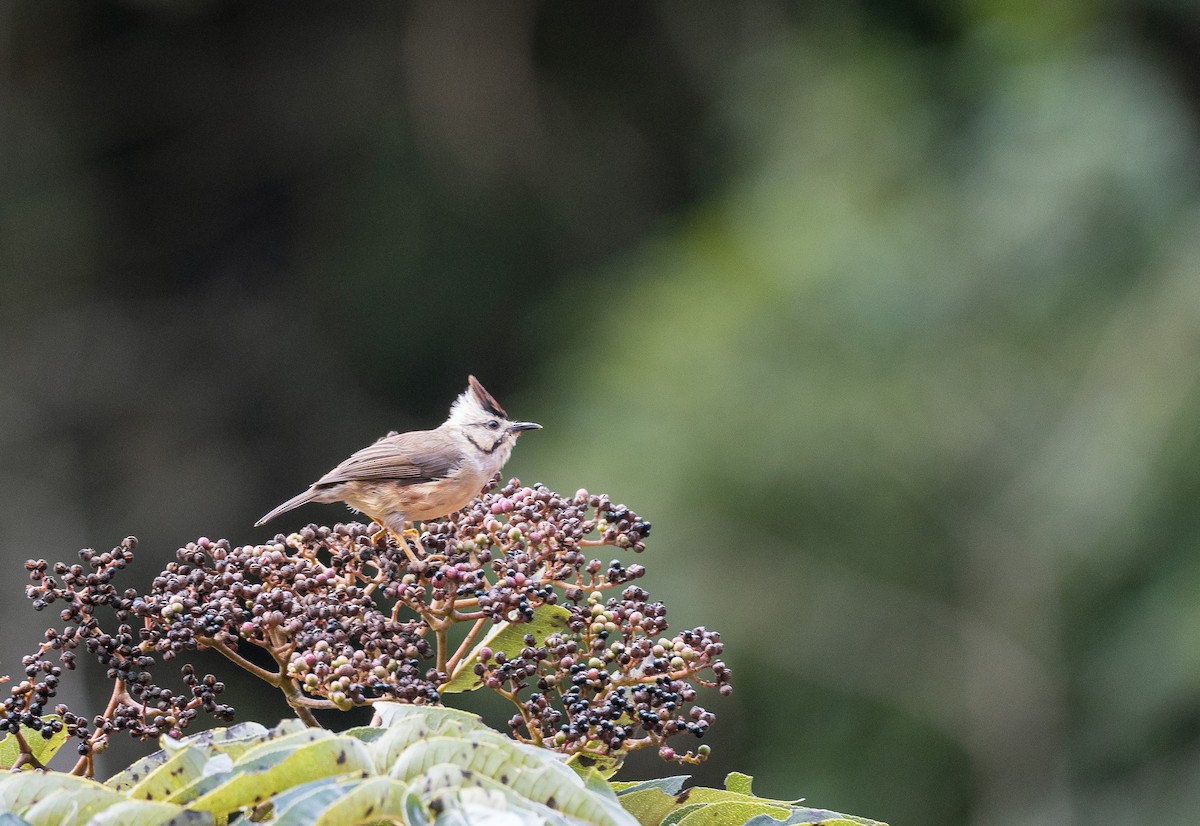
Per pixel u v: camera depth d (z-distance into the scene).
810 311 17.11
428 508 7.02
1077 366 17.03
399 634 4.62
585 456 16.62
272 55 23.14
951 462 16.58
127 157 22.53
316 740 3.58
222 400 21.58
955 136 19.52
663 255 19.52
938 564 16.36
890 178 18.84
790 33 22.00
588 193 22.75
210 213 22.69
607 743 4.38
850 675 16.02
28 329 20.86
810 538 16.30
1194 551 15.87
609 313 19.19
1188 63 19.97
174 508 20.25
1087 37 19.67
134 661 4.45
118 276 21.94
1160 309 16.98
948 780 15.88
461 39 22.59
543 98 23.00
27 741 4.58
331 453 21.59
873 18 21.36
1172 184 18.00
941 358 17.05
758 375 16.78
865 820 4.12
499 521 5.34
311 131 22.98
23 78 21.89
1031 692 15.85
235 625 4.54
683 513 16.14
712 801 4.38
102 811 3.44
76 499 19.86
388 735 3.68
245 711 17.09
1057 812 15.38
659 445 16.45
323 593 4.78
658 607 4.70
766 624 15.91
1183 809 14.84
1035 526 16.31
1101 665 15.84
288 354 22.03
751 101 20.78
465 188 22.47
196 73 22.89
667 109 23.27
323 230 22.88
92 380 20.88
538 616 4.80
